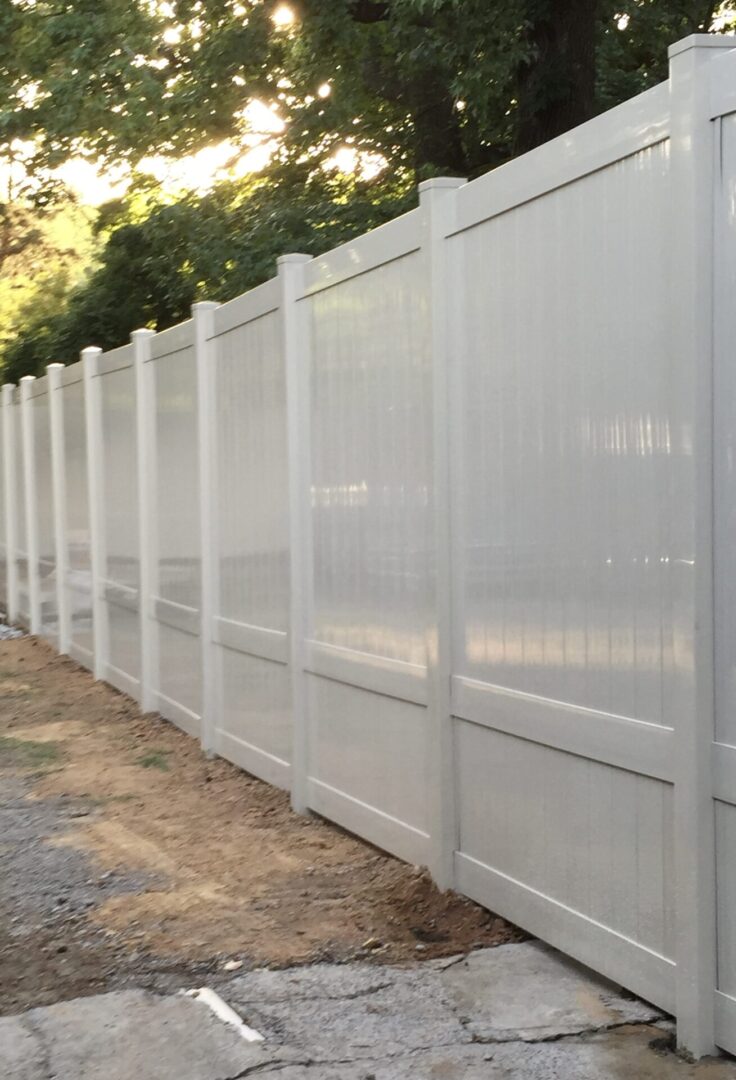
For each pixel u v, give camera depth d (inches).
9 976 171.8
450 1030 151.3
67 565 518.0
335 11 585.9
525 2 516.4
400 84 678.5
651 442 148.6
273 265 701.9
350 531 233.3
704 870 141.6
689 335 139.6
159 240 778.2
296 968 172.4
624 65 705.6
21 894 208.2
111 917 194.5
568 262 163.8
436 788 201.2
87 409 450.6
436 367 196.5
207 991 164.2
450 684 197.8
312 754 257.0
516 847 182.2
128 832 247.4
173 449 350.9
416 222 202.5
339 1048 146.8
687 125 138.7
